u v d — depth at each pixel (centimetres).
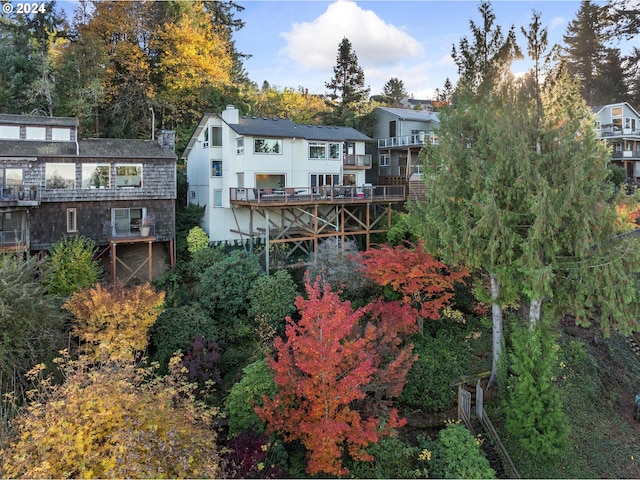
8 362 995
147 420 698
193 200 2772
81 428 652
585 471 1189
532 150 1194
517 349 1259
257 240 2428
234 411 1082
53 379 1055
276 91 4619
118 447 615
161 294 1356
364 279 1753
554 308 1291
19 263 1173
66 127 2038
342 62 3981
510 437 1246
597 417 1420
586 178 1136
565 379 1518
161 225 2173
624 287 1127
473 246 1270
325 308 984
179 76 3186
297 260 2223
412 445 1185
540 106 1229
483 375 1467
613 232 1179
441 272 1647
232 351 1486
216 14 4056
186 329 1509
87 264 1612
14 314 1013
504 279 1260
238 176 2467
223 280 1784
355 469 1020
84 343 1279
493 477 1021
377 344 1205
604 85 4391
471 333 1697
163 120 3116
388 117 3656
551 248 1188
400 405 1341
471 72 1364
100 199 2014
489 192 1205
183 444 696
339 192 2339
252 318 1706
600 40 4475
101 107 2952
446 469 1038
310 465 934
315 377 949
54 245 1747
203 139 2603
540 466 1168
